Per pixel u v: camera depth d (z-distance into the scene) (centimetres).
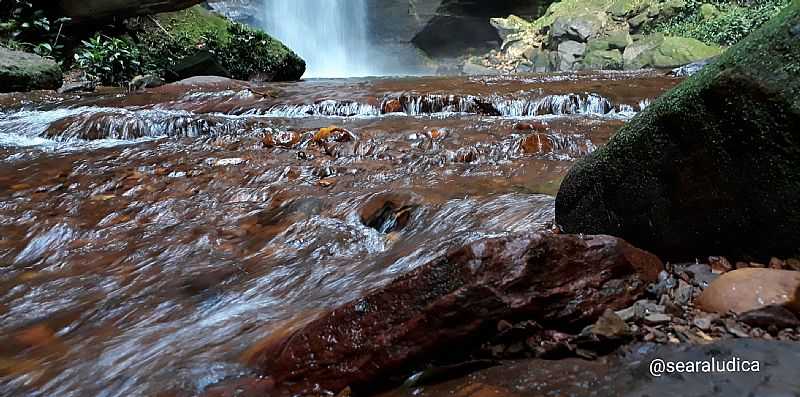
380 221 415
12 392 211
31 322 279
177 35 1623
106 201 475
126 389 202
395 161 576
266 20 2597
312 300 274
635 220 266
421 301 183
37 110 913
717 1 2236
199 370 205
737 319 182
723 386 146
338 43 2931
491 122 764
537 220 340
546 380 163
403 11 2842
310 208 435
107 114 773
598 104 895
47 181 533
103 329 269
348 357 184
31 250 384
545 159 573
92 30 1484
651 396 146
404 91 1027
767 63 207
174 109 929
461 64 2814
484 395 161
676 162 241
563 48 2291
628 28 2250
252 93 1006
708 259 237
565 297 189
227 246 375
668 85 1062
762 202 216
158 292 308
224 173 544
